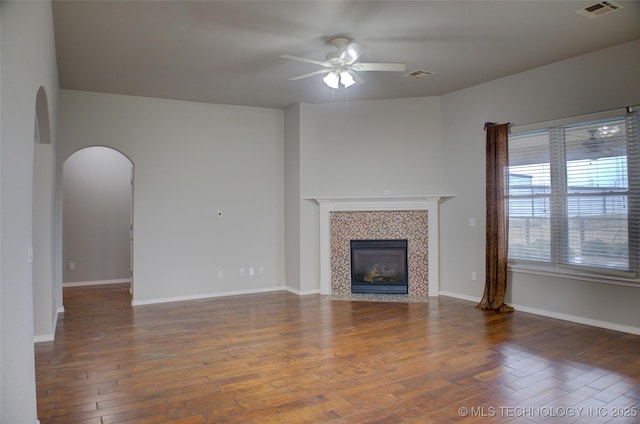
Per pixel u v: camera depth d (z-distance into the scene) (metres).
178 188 6.34
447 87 5.95
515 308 5.47
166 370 3.53
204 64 4.83
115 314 5.46
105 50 4.39
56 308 5.31
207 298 6.42
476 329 4.62
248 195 6.84
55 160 4.96
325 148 6.76
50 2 3.21
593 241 4.71
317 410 2.81
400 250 6.47
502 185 5.45
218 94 6.08
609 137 4.55
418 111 6.46
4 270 1.79
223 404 2.91
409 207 6.37
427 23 3.86
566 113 4.89
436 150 6.41
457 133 6.16
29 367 2.23
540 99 5.13
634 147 4.36
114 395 3.06
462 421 2.66
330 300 6.19
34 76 2.36
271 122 7.04
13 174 1.93
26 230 2.21
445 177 6.36
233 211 6.73
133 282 6.07
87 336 4.50
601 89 4.58
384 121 6.57
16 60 1.96
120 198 7.95
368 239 6.55
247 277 6.82
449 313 5.32
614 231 4.53
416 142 6.46
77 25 3.81
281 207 7.11
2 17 1.78
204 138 6.53
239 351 3.99
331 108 6.74
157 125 6.21
